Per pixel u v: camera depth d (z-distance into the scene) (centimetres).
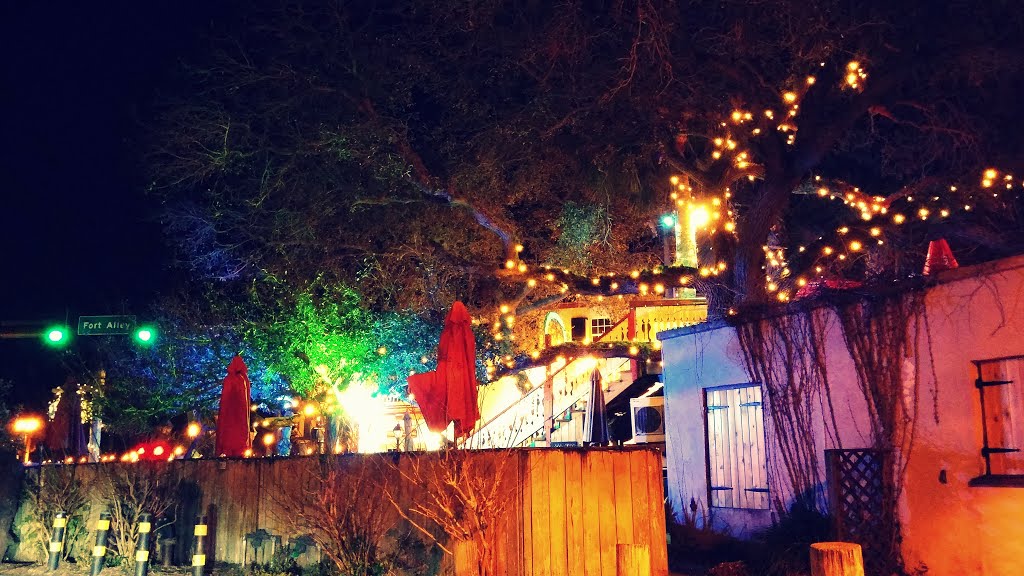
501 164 1970
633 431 1822
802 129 1528
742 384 1223
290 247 2111
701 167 1695
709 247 2177
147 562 1081
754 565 1021
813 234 2217
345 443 2084
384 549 917
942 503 910
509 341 2344
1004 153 1580
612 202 2070
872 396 993
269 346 2122
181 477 1220
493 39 1792
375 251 2145
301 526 993
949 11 1425
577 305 2775
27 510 1345
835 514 965
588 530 830
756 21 1539
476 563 772
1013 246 1580
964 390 896
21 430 2064
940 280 923
